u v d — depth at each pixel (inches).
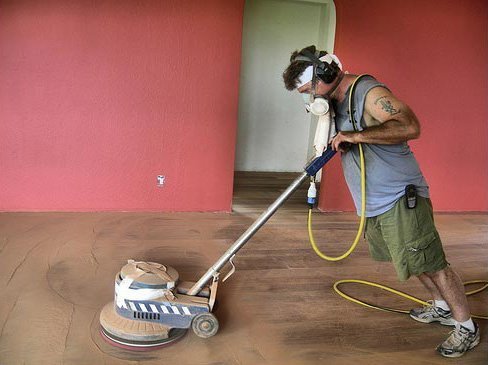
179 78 151.5
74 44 142.9
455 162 180.9
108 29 144.0
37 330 85.0
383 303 104.6
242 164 241.8
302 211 171.5
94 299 97.8
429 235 80.3
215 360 80.0
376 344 88.2
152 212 158.4
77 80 145.2
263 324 92.7
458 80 173.5
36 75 142.5
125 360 78.1
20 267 110.5
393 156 79.0
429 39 167.3
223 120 157.3
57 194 151.6
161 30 147.2
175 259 121.9
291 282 112.4
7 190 148.2
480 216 180.1
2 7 136.3
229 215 161.0
